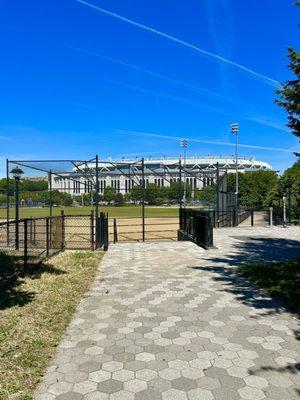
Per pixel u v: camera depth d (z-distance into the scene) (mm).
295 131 9828
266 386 4211
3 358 4789
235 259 12320
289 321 6297
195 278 9539
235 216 24922
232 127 53156
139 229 25375
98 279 9422
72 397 3996
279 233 20422
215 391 4113
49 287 8312
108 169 29969
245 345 5312
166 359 4875
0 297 7457
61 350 5148
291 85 9273
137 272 10289
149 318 6457
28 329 5785
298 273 9758
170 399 3965
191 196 29594
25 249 9602
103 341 5457
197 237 16172
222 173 25828
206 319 6402
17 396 3943
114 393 4078
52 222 14609
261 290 8320
